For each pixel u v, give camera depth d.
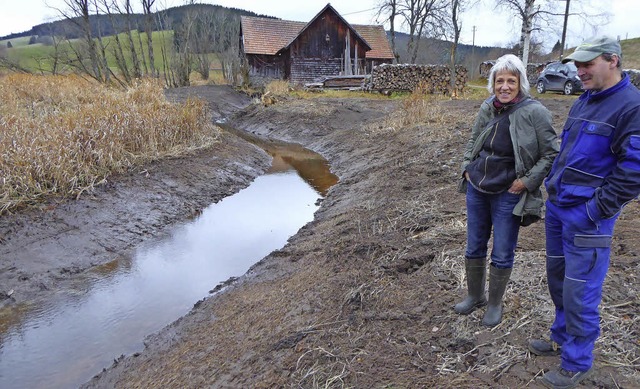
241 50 33.22
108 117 9.57
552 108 11.92
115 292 5.53
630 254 3.80
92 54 26.91
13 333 4.70
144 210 7.81
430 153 8.78
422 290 3.80
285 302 4.40
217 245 6.91
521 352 2.84
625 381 2.50
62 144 8.01
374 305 3.76
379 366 2.93
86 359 4.27
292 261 5.67
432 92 21.06
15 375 4.05
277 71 30.75
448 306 3.46
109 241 6.75
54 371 4.10
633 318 2.99
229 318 4.49
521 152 2.74
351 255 4.98
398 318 3.45
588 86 2.29
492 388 2.58
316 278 4.74
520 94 2.82
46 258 6.03
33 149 7.47
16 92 15.16
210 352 3.86
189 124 11.57
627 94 2.18
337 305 3.93
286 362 3.23
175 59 33.19
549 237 2.63
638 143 2.08
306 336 3.52
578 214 2.33
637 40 35.81
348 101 18.92
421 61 44.34
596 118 2.27
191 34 38.84
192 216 8.23
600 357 2.70
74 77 21.45
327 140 14.37
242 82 29.92
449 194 6.27
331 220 7.02
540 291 3.42
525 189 2.77
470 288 3.29
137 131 9.91
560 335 2.68
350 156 11.73
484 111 3.09
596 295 2.36
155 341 4.42
